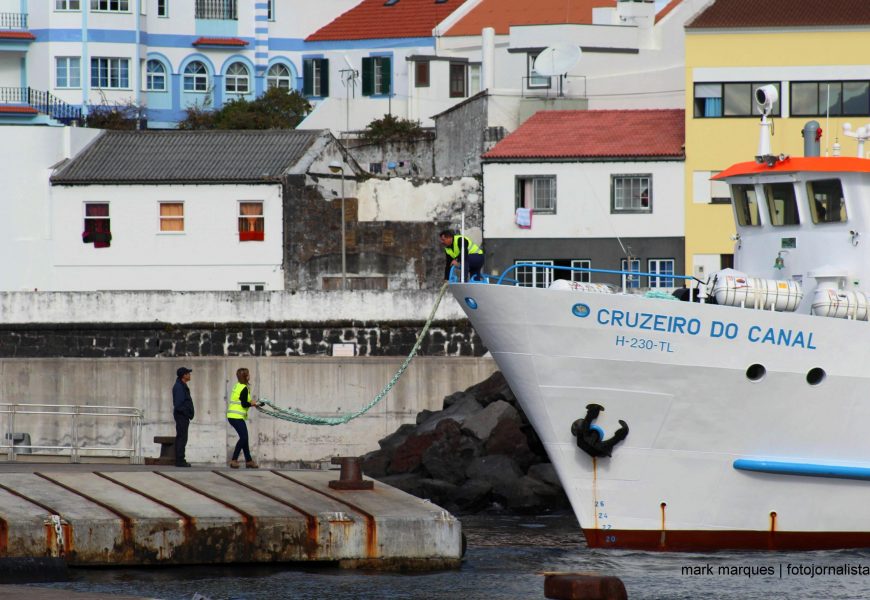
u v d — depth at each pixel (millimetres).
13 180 189250
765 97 99312
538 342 91562
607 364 91125
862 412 93188
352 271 191500
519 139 191000
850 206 95125
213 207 188875
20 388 147750
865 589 83062
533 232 185250
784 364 91438
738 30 182000
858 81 180000
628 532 93438
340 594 79250
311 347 161625
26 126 189750
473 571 86375
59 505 83250
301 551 84750
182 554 82812
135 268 189375
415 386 144000
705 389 91188
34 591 71938
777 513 93625
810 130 98562
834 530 94500
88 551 81188
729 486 92875
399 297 160250
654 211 183250
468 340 158750
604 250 184000
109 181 188875
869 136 98938
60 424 147125
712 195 182625
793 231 97188
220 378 144750
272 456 144375
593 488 93250
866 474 93625
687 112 183250
